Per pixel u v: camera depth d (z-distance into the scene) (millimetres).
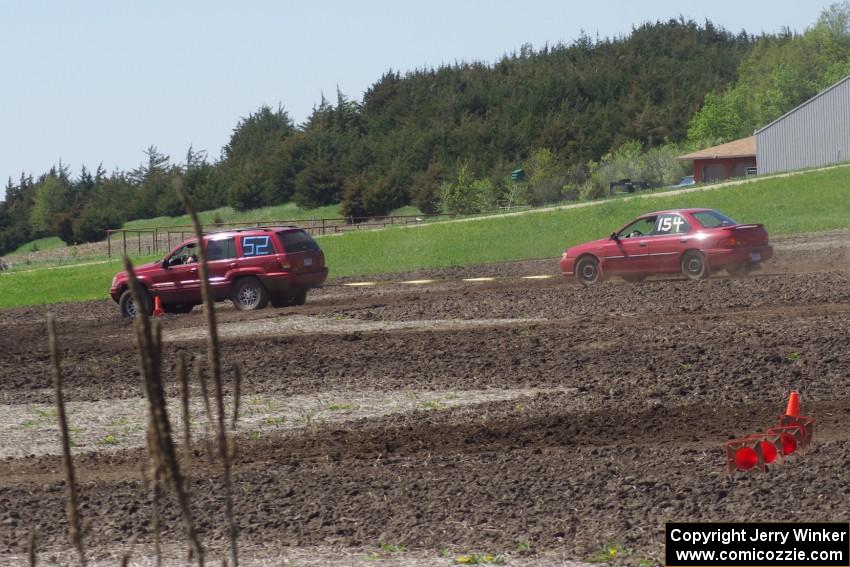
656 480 29234
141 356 11523
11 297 146500
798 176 176625
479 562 23500
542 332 60875
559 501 27891
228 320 80188
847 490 27188
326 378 50625
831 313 61281
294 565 23906
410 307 80250
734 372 45375
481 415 40344
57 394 12281
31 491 31891
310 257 90562
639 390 43125
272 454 35688
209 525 27484
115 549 25797
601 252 92375
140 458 36062
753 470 29547
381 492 29844
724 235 86438
